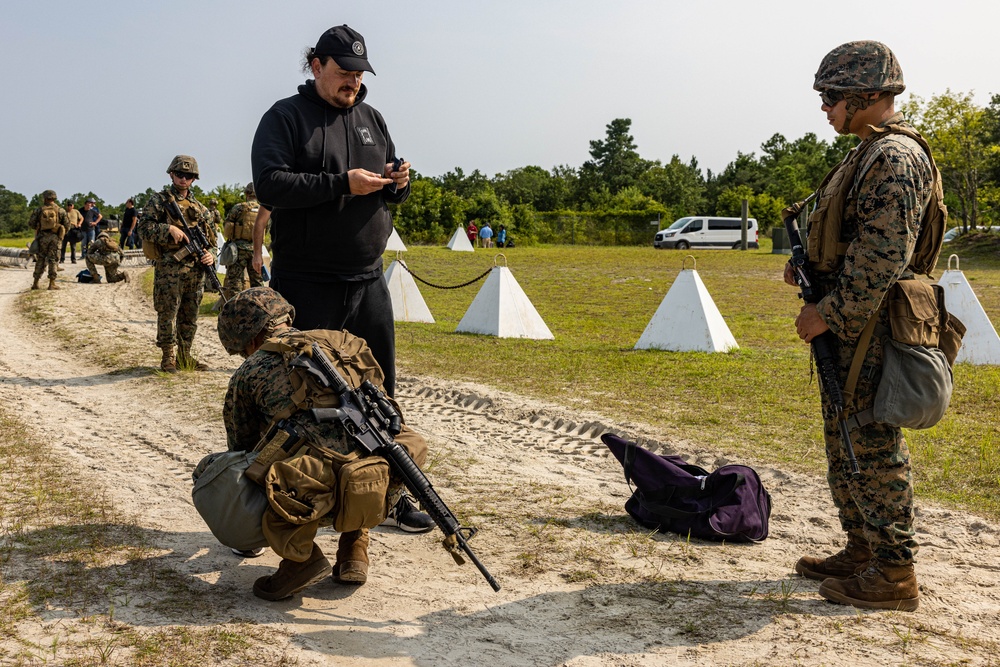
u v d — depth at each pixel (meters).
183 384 9.26
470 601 4.06
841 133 3.91
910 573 3.92
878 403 3.66
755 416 8.05
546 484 5.98
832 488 4.18
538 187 87.19
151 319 14.71
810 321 3.78
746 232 51.94
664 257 40.09
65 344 12.02
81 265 26.38
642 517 5.14
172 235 9.70
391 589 4.19
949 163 46.44
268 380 3.83
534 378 10.00
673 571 4.42
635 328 16.12
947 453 6.73
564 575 4.37
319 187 4.50
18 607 3.76
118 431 7.35
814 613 3.89
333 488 3.68
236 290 14.98
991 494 5.71
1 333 13.06
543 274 29.64
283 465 3.64
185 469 6.23
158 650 3.42
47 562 4.30
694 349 12.47
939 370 3.64
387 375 5.26
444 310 19.62
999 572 4.42
